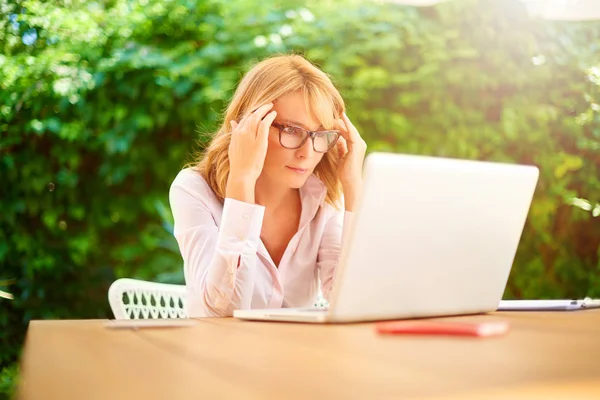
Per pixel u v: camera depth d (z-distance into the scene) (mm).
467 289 1708
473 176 1613
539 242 4312
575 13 3602
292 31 4227
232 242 2055
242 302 2080
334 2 4309
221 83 4109
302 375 885
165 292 2453
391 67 4223
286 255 2412
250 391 779
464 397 733
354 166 2447
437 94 4230
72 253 4156
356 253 1485
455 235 1627
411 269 1579
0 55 4180
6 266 4031
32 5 4215
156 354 1105
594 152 4391
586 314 1827
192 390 791
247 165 2105
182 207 2303
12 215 4074
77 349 1186
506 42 4277
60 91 4137
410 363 981
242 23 4254
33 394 792
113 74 4164
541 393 752
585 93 4363
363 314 1550
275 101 2250
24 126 4121
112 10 4289
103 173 4188
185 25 4270
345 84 4188
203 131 4125
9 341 3949
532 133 4293
